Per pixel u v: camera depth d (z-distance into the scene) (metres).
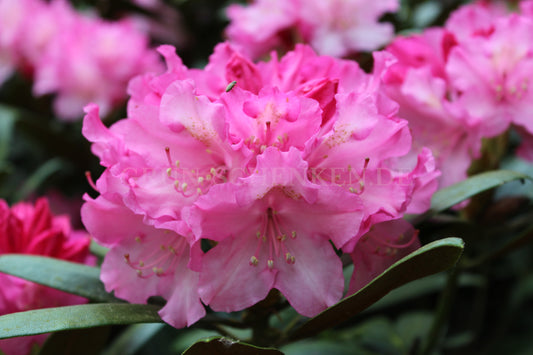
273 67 0.49
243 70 0.47
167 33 0.87
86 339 0.51
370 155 0.46
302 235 0.46
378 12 0.67
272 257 0.46
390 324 0.67
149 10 0.87
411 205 0.49
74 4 0.93
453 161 0.56
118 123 0.49
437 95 0.55
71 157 0.80
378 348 0.65
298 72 0.48
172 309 0.46
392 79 0.56
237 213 0.44
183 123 0.45
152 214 0.45
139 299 0.48
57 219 0.57
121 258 0.48
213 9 0.87
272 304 0.48
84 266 0.51
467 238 0.59
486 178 0.52
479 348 0.67
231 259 0.45
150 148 0.46
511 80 0.55
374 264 0.48
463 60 0.55
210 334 0.62
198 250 0.45
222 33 0.82
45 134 0.78
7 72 0.83
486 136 0.55
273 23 0.67
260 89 0.47
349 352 0.62
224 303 0.45
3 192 0.76
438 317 0.60
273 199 0.45
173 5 0.87
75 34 0.79
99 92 0.80
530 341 0.67
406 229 0.48
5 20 0.83
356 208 0.44
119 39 0.79
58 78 0.78
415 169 0.46
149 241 0.48
